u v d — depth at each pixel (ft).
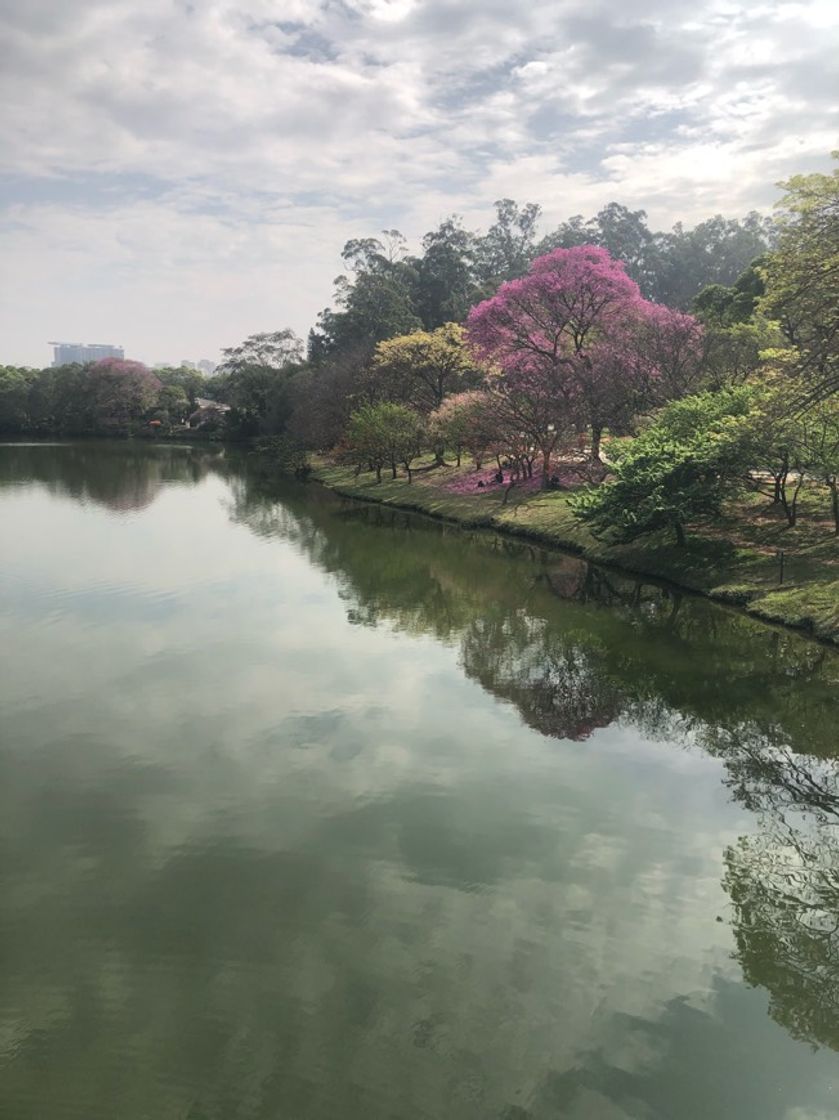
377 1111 23.09
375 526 137.28
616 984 28.35
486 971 28.99
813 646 63.72
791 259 70.54
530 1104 23.30
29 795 42.65
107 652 66.85
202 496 178.09
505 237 388.16
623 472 92.94
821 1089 23.89
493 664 63.77
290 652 67.05
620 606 80.53
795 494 89.20
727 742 48.65
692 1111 23.12
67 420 364.99
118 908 32.94
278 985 28.35
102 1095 23.86
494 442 150.61
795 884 34.53
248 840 37.99
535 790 42.83
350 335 313.53
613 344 140.05
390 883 34.37
